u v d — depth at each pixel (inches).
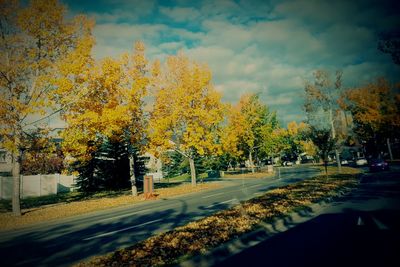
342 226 346.6
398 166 1467.8
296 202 522.6
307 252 257.9
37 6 649.6
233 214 450.6
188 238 324.8
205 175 1916.8
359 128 1935.3
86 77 719.1
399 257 228.2
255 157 2023.9
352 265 219.6
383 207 449.4
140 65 916.0
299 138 3459.6
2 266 283.4
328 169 1636.3
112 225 470.6
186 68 1053.8
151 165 1779.0
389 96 1179.9
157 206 677.3
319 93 1195.9
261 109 1797.5
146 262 255.0
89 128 765.9
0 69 646.5
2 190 1195.9
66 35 685.3
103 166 1371.8
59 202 938.1
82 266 259.3
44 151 724.7
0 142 645.9
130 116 884.6
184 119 1079.6
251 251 275.6
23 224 562.6
